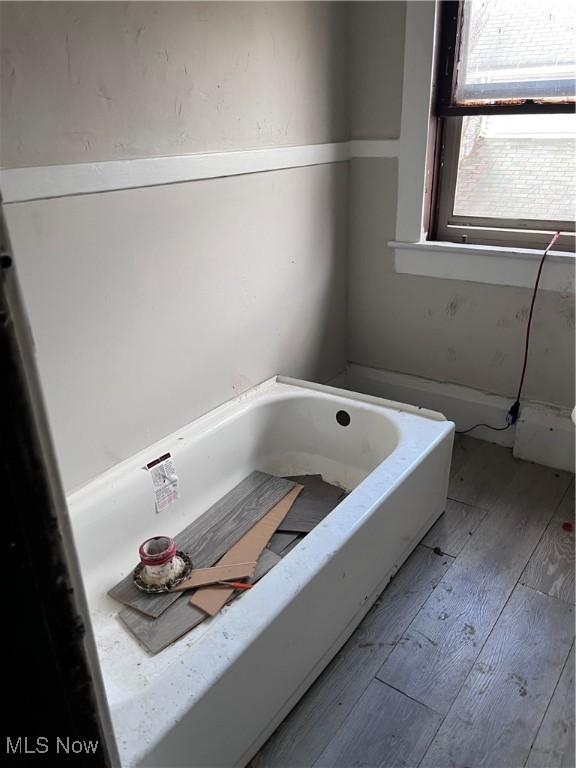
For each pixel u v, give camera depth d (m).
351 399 1.96
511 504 1.91
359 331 2.50
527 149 1.94
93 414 1.48
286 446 2.09
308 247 2.14
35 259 1.26
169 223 1.55
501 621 1.47
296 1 1.77
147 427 1.66
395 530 1.55
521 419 2.11
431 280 2.21
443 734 1.21
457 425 2.36
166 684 0.98
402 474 1.53
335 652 1.39
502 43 1.85
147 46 1.36
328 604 1.30
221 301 1.80
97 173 1.33
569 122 1.83
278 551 1.66
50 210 1.26
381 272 2.32
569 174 1.90
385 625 1.47
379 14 1.95
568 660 1.36
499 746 1.18
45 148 1.22
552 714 1.24
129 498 1.57
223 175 1.67
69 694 0.44
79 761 0.47
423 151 2.03
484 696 1.28
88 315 1.40
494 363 2.19
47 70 1.18
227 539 1.70
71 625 0.42
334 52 1.99
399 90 2.01
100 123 1.31
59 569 0.40
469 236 2.14
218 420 1.86
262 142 1.79
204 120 1.57
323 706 1.28
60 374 1.38
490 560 1.67
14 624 0.38
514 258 1.99
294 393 2.03
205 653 1.04
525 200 2.01
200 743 1.01
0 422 0.33
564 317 1.98
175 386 1.72
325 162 2.10
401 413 1.85
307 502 1.86
